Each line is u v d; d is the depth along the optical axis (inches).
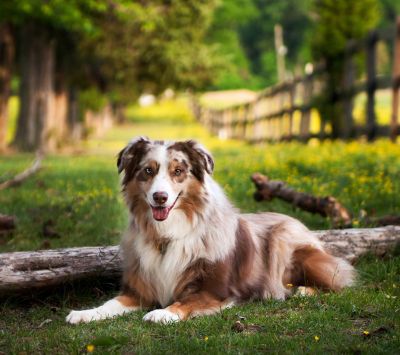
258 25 3523.6
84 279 225.9
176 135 1560.0
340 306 197.9
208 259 205.5
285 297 225.0
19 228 325.4
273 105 1063.6
